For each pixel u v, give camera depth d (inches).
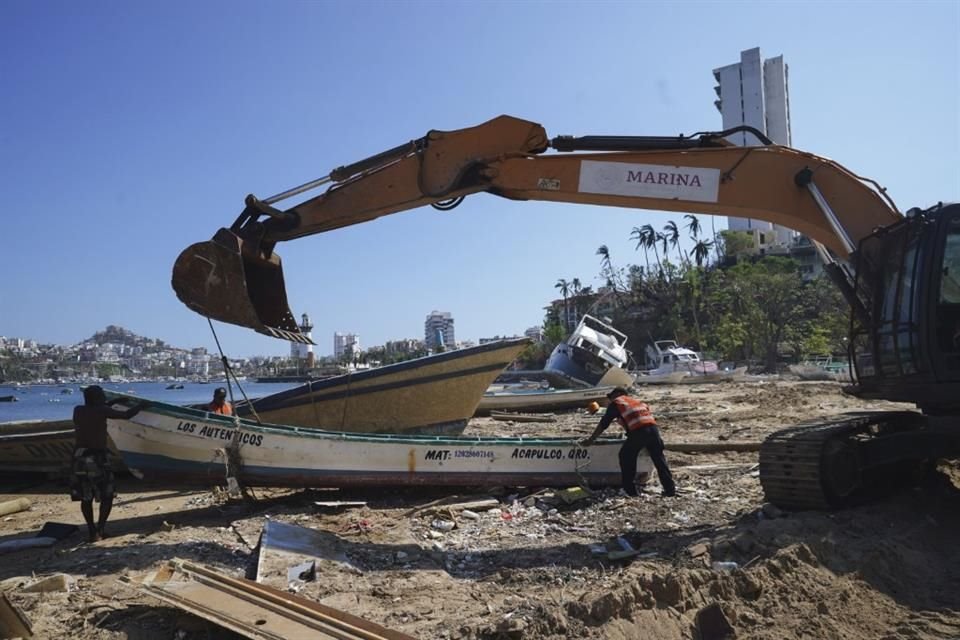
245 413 515.5
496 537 299.6
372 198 302.8
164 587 208.2
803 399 983.6
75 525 331.9
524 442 373.7
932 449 321.7
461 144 305.3
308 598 219.3
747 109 4269.2
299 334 307.1
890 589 231.9
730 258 3828.7
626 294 3592.5
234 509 363.3
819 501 298.2
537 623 191.8
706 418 770.2
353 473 358.3
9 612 189.8
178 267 284.7
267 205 298.8
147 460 346.0
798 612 207.8
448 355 532.1
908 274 300.5
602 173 308.7
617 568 253.4
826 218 316.2
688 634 195.2
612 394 373.7
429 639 191.2
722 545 251.6
